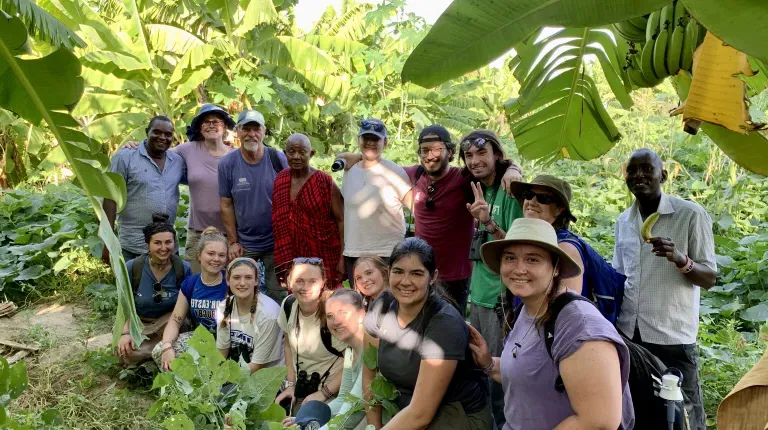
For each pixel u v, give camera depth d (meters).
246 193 5.28
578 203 7.88
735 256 6.10
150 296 5.01
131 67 8.92
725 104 1.69
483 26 1.54
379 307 3.08
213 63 10.59
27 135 10.80
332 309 3.66
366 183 4.85
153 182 5.41
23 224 8.01
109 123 9.68
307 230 5.05
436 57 1.60
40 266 6.93
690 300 3.22
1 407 3.11
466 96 12.19
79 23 8.55
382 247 4.87
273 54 10.50
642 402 2.54
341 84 11.18
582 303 2.22
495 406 3.34
